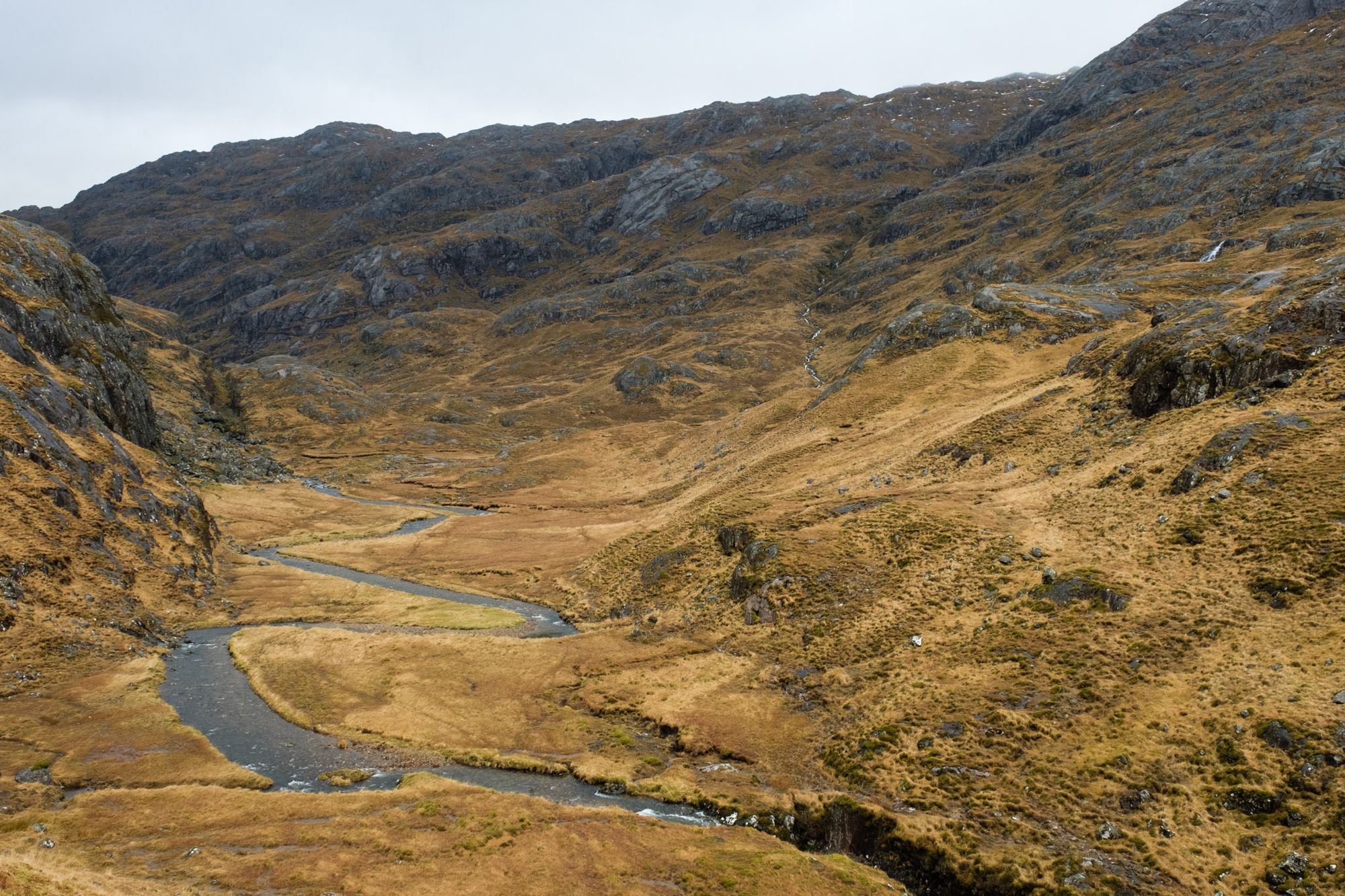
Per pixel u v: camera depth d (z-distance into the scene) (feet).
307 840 126.62
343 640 242.78
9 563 219.20
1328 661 128.06
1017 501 237.86
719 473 456.45
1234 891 101.40
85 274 580.30
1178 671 142.10
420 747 174.09
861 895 113.09
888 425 379.55
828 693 178.29
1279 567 152.97
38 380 316.19
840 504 270.46
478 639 242.78
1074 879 108.17
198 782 151.53
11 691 181.37
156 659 221.05
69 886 90.33
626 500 489.26
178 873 114.11
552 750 172.65
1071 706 144.05
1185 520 182.80
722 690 191.21
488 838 128.26
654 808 147.02
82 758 158.10
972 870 115.44
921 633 187.73
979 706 152.35
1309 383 208.44
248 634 249.55
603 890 114.32
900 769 142.31
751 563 243.60
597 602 282.77
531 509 515.09
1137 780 123.44
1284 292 250.16
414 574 359.25
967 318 466.70
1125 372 283.18
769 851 125.18
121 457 330.34
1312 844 102.99
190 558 307.17
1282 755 116.47
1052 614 172.96
